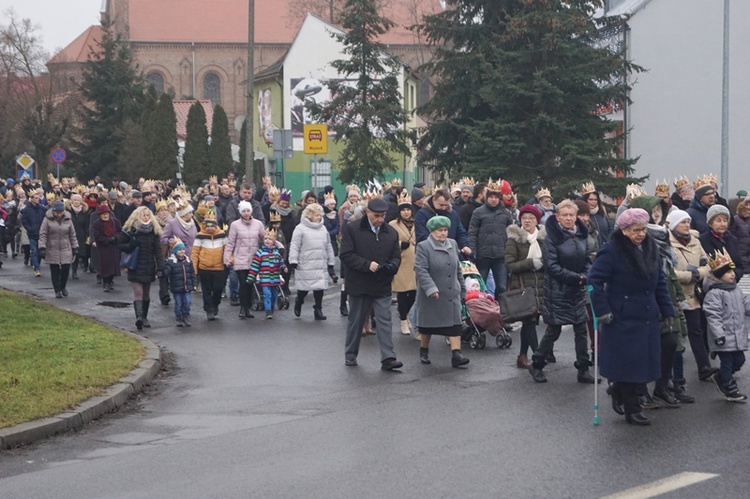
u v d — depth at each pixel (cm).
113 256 2517
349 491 806
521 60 3797
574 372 1390
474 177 3772
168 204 2636
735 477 836
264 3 10619
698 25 4628
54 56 7388
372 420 1092
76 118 7219
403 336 1775
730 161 4612
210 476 865
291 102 7256
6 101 6744
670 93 4703
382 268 1443
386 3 8700
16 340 1576
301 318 2034
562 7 3850
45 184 5003
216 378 1405
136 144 6322
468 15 4106
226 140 6681
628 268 1051
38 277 2836
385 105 4544
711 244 1316
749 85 4566
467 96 4053
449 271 1452
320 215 2006
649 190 4753
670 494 786
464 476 847
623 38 4766
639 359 1043
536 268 1491
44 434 1046
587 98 3853
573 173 3806
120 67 7000
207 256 2002
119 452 973
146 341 1658
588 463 887
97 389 1231
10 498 813
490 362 1487
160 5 10444
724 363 1180
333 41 7231
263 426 1080
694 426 1041
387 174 6694
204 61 10369
